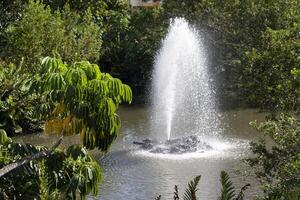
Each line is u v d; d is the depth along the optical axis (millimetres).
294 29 12172
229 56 28094
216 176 13625
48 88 6727
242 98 24047
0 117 19312
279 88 9875
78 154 7109
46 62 6871
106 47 31422
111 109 6734
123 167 14742
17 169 6867
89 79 6766
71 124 7094
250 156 15336
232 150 16312
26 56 21406
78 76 6625
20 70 19875
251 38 26391
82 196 7094
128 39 31938
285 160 8430
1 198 6996
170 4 31859
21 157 7082
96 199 12195
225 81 28016
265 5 26062
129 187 13055
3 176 6871
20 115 19703
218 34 28500
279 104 10250
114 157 15742
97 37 27062
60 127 7262
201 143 16875
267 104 11023
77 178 7027
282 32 12094
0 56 21656
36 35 21750
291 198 7273
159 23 32156
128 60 30562
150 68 30250
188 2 31359
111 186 13148
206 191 12484
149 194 12531
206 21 28828
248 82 13383
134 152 16297
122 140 18203
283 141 8469
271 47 11758
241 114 23047
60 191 7148
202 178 13516
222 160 15141
